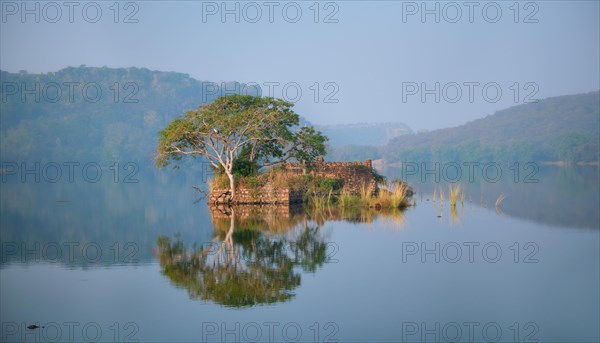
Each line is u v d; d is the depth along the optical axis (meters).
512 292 16.53
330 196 39.12
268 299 15.96
